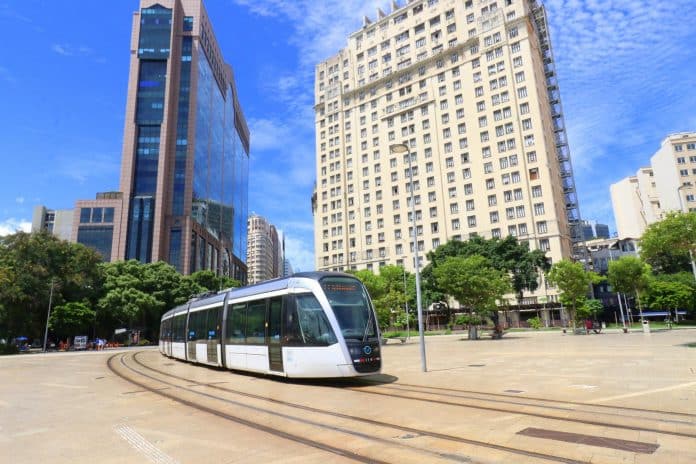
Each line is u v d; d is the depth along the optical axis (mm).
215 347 19125
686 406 8641
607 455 5773
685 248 20859
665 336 34688
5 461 6305
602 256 93000
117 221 92562
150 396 12133
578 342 31297
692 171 101188
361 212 89562
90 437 7574
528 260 57875
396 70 89250
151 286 67250
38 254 52594
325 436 7262
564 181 80062
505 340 38094
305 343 13664
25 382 16859
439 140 81750
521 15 75312
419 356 24375
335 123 96812
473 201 76250
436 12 85562
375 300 40406
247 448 6621
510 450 6145
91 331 64062
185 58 107312
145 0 106312
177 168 100438
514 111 73875
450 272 39844
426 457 5961
